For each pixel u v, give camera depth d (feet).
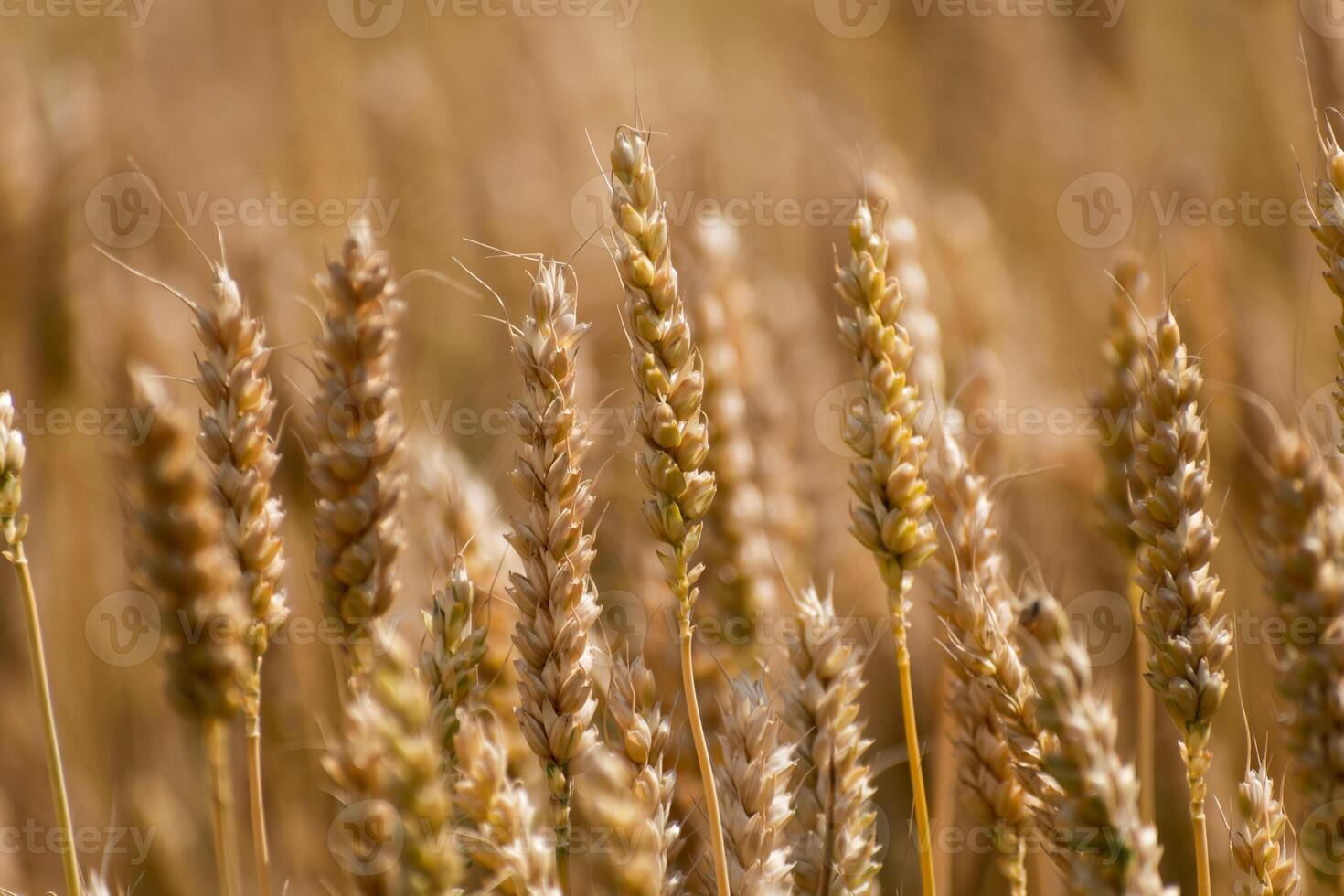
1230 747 17.08
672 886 8.91
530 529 8.84
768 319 21.36
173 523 11.03
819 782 9.98
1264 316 20.51
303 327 18.37
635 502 17.19
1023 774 9.36
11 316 19.15
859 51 36.86
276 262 19.01
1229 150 30.22
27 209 19.15
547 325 8.88
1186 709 9.06
